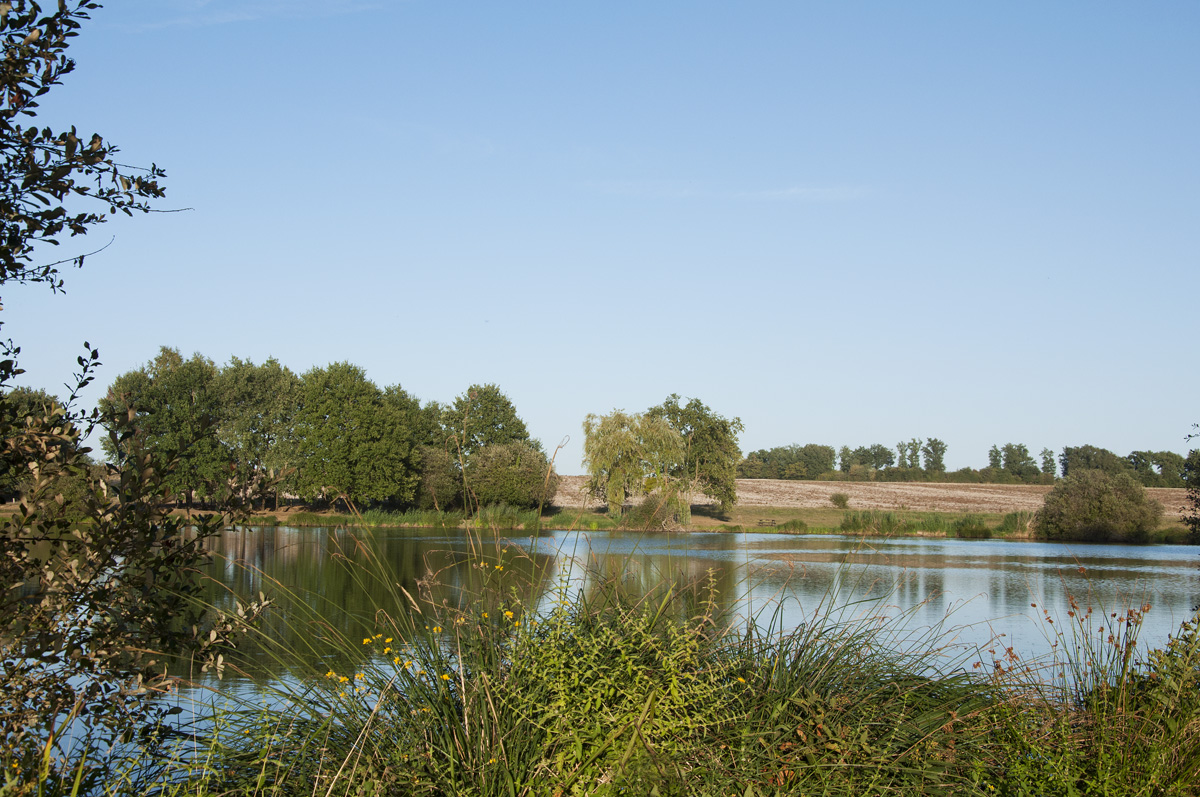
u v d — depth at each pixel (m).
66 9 3.69
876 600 5.74
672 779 3.38
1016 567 27.25
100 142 3.93
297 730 3.95
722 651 4.70
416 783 3.37
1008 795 4.04
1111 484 44.44
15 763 3.39
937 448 139.75
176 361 56.28
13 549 3.69
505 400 66.50
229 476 4.52
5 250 3.69
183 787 3.63
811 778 3.68
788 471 122.38
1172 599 18.44
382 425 49.00
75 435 3.80
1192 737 4.21
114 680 4.03
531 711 3.77
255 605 4.43
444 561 20.94
